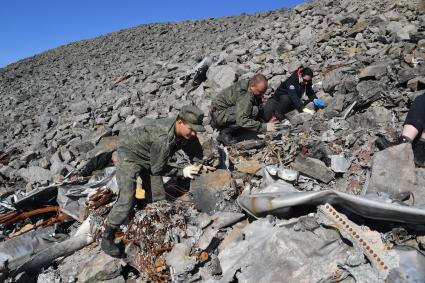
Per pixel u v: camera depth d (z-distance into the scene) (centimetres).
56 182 630
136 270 421
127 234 427
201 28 2483
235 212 437
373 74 700
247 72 977
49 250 444
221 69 952
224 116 629
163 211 433
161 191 449
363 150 499
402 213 341
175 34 2508
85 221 485
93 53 2603
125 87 1320
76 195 543
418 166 433
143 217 426
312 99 725
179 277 373
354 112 642
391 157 410
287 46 1039
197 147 493
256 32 1335
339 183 469
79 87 1648
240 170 528
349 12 1142
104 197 515
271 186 448
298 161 502
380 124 564
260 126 610
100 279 409
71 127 1032
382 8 1073
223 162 550
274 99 706
